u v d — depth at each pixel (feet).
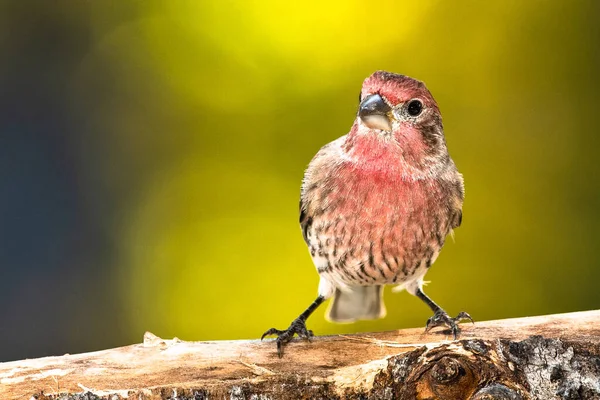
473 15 39.55
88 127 42.14
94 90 42.29
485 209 38.47
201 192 39.45
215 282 38.65
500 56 39.34
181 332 38.52
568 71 39.14
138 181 41.29
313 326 37.88
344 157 28.02
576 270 37.68
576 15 39.11
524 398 22.18
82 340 40.11
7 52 42.80
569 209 38.14
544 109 39.11
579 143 38.63
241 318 38.42
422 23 39.55
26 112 42.29
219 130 39.88
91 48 42.45
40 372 23.67
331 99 39.47
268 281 38.34
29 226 41.16
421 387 22.89
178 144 40.47
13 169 41.75
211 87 40.16
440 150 28.32
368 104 27.14
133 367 23.90
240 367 23.93
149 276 39.68
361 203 27.37
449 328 25.11
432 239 28.22
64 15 42.80
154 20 41.34
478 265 38.01
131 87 41.70
